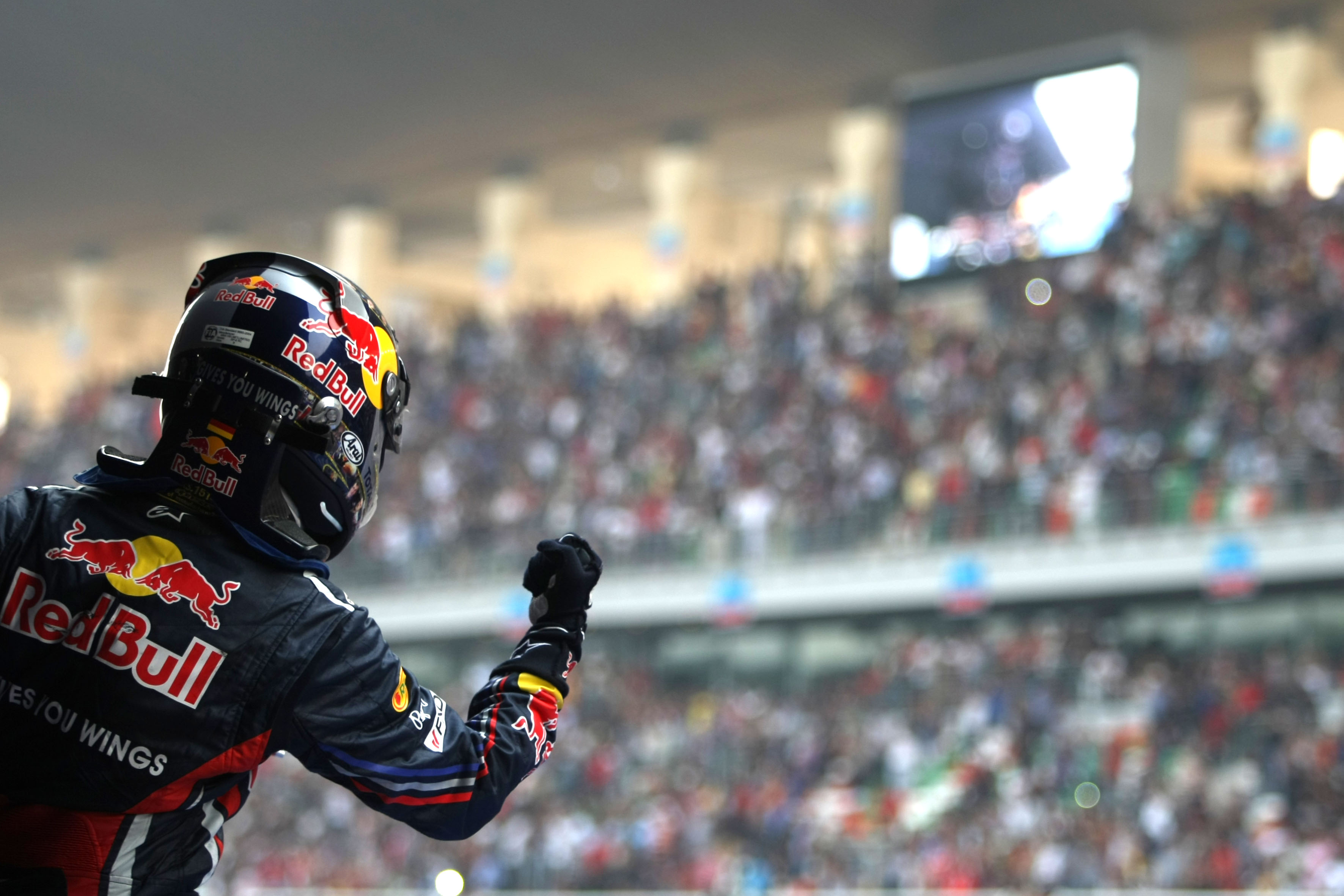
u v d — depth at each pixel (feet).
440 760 21.06
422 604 271.28
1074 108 268.21
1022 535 216.74
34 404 522.88
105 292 460.14
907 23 295.89
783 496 243.19
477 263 454.40
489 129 361.10
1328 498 191.93
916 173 281.33
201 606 20.35
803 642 248.11
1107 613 216.13
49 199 417.90
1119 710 192.44
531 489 277.44
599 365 300.81
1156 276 239.50
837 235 391.45
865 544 230.89
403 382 23.56
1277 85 278.87
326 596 21.09
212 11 322.55
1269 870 148.15
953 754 194.18
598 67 327.47
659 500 258.57
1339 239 226.79
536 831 194.18
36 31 333.62
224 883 212.43
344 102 351.67
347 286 22.85
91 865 19.72
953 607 220.43
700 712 232.53
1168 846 155.53
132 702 19.89
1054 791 174.70
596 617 256.11
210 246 432.66
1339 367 202.59
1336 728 172.24
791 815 184.85
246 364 21.56
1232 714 179.22
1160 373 220.23
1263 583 196.13
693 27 307.37
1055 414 225.35
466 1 307.78
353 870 200.13
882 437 239.91
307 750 20.65
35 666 20.08
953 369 247.29
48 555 20.53
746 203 380.37
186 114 362.94
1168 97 276.21
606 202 409.49
